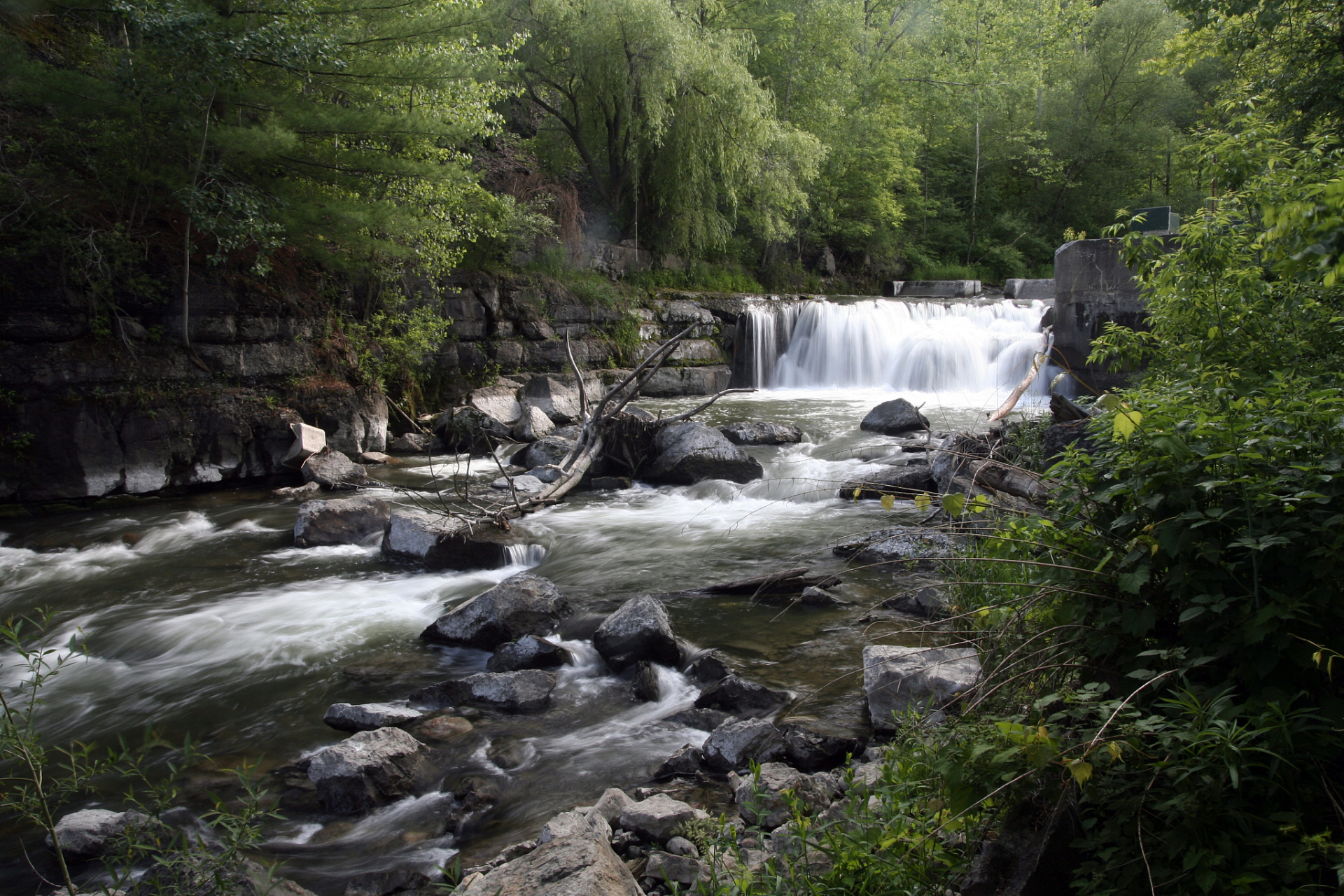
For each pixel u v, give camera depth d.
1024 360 21.47
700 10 27.48
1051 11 40.97
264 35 11.39
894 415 15.30
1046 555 3.18
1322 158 5.25
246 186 11.98
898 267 38.47
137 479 11.77
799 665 5.61
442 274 17.23
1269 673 2.52
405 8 13.92
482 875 3.36
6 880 3.71
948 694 4.25
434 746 4.84
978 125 39.91
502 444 15.78
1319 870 2.20
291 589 7.89
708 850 3.08
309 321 14.16
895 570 7.48
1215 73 40.81
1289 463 2.71
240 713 5.42
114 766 3.37
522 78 23.39
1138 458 2.85
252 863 3.31
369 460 14.45
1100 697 2.83
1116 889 2.31
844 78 33.84
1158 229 15.66
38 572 8.69
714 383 23.11
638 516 10.29
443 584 7.97
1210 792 2.28
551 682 5.49
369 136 14.23
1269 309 4.77
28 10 12.02
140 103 11.23
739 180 26.45
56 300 11.10
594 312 21.39
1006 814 2.66
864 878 2.63
